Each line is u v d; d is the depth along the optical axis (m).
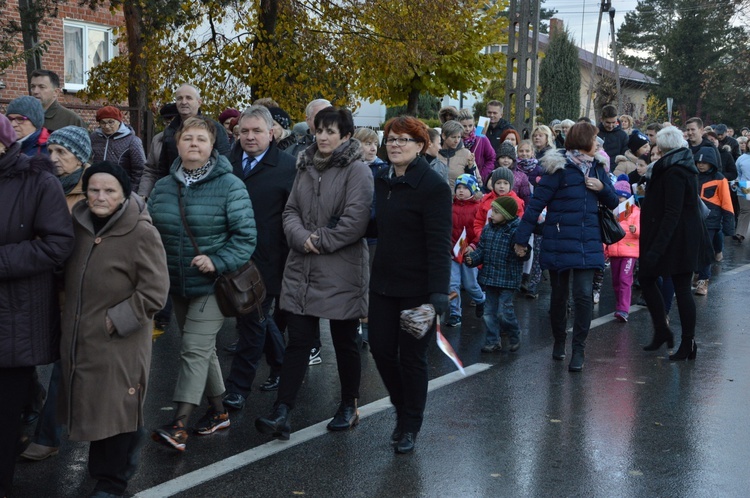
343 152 5.36
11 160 4.09
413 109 22.94
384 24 14.77
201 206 5.22
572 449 5.33
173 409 6.03
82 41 17.89
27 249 4.02
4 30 12.16
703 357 7.79
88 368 4.14
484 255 7.77
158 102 14.76
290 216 5.51
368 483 4.73
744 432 5.70
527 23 19.69
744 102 58.59
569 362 7.52
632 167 12.50
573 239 7.21
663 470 5.00
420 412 5.21
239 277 5.25
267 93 14.80
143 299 4.19
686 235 7.54
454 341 8.30
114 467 4.26
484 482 4.77
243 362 6.00
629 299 9.38
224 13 14.39
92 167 4.20
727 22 60.81
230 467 4.92
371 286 5.23
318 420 5.82
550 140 11.59
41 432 4.99
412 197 5.02
